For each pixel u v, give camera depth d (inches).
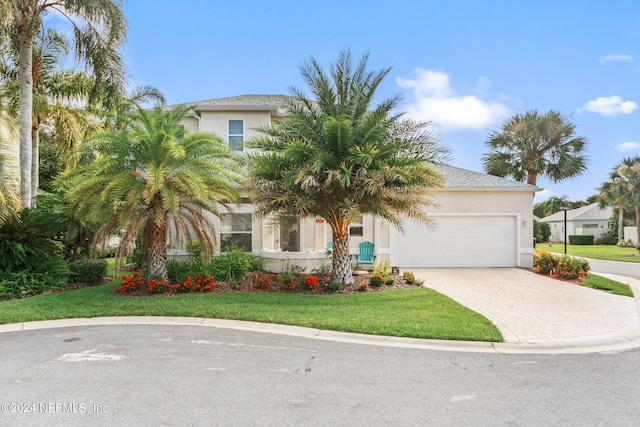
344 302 357.4
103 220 431.5
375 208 409.4
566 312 337.1
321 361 214.8
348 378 189.8
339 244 436.8
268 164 405.7
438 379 189.9
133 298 364.8
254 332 273.1
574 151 831.7
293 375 193.0
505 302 375.6
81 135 636.7
